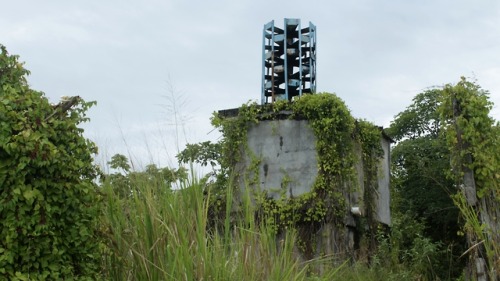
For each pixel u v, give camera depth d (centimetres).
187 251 629
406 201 2550
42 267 556
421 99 2945
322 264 885
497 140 1027
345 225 1719
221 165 1820
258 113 1856
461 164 1023
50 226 566
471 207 998
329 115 1781
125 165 702
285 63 2084
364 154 1931
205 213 682
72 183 586
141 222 670
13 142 550
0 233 545
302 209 1703
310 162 1777
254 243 695
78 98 628
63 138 597
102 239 639
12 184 550
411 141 2823
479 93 1045
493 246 969
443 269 1579
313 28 2128
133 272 660
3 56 662
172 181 701
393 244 1780
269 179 1800
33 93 590
